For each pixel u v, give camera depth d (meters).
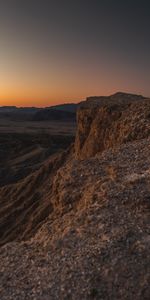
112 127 38.91
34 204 55.00
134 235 16.64
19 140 155.25
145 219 17.56
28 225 46.50
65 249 17.50
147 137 29.64
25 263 17.72
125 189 20.23
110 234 17.17
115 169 23.23
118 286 14.45
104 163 24.94
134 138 31.03
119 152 25.92
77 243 17.55
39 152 130.50
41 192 59.19
